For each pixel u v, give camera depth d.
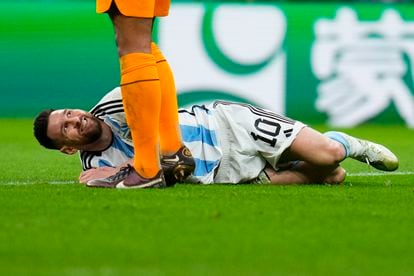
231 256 11.23
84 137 16.97
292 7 36.56
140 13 15.26
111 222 13.16
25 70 37.19
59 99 37.12
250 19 36.03
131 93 15.44
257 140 17.38
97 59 36.88
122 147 17.16
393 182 18.88
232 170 17.59
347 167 22.78
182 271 10.46
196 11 35.78
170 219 13.40
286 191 16.47
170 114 16.34
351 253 11.48
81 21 36.84
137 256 11.20
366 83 36.75
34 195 15.57
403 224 13.33
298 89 36.47
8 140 30.47
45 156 25.28
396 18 36.78
